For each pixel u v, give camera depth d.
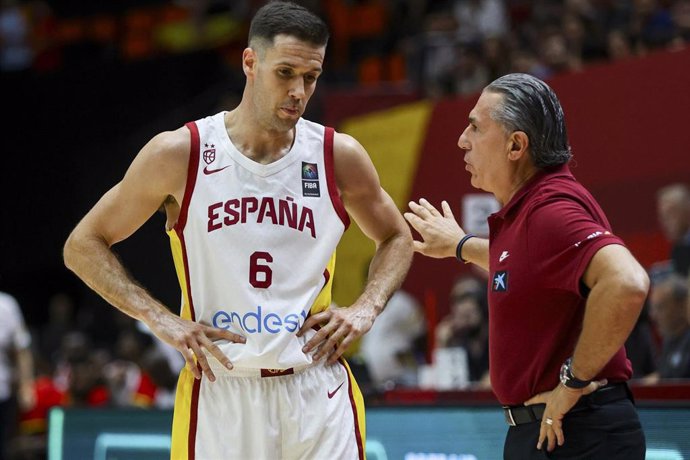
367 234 12.86
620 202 27.80
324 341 11.84
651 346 21.81
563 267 10.79
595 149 28.31
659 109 26.94
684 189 24.78
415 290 31.86
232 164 11.80
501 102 11.64
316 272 11.88
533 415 11.34
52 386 34.09
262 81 11.53
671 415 14.83
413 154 32.28
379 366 29.20
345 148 12.20
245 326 11.59
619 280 10.25
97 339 47.19
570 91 28.86
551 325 11.12
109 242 12.16
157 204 12.00
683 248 24.20
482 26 42.94
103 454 21.14
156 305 11.75
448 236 14.00
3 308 29.53
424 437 17.22
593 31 34.25
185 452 11.80
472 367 24.12
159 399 26.86
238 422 11.59
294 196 11.85
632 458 11.03
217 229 11.67
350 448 11.98
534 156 11.59
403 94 35.34
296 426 11.66
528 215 11.21
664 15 33.44
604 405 11.05
